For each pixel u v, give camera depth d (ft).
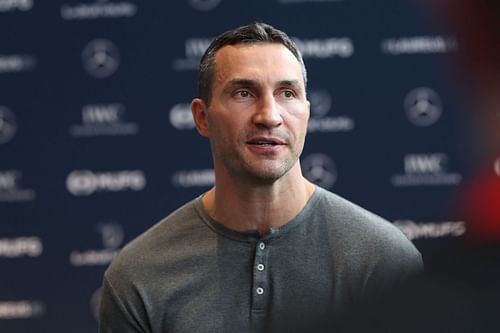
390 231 8.75
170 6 19.49
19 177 19.67
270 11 19.27
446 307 2.50
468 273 2.50
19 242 19.69
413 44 19.07
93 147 19.65
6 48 19.63
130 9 19.54
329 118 19.21
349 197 19.21
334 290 8.32
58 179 19.69
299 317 2.92
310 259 8.50
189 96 19.52
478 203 2.71
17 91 19.67
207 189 19.56
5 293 19.67
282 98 8.17
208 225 8.77
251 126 8.04
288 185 8.48
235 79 8.09
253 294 8.38
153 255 8.80
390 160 19.17
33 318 19.71
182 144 19.53
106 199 19.66
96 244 19.70
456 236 2.55
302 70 8.42
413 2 19.03
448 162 19.07
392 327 2.51
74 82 19.65
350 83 19.20
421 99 19.08
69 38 19.62
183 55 19.49
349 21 19.16
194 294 8.54
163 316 8.55
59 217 19.69
